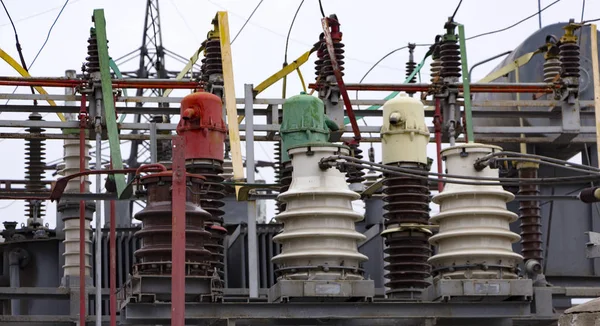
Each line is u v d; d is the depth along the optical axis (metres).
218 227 22.72
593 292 24.66
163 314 19.88
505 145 31.00
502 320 21.56
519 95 30.62
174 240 17.08
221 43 26.34
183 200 17.16
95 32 26.00
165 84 26.52
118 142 24.92
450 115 27.44
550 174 30.77
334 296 20.66
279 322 20.94
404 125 23.31
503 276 21.53
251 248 24.44
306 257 20.88
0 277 31.19
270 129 26.56
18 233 31.47
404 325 21.28
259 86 26.67
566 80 27.97
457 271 21.58
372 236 29.34
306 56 26.94
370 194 25.22
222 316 20.14
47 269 30.75
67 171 29.05
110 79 25.48
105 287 29.48
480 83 27.75
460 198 21.83
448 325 21.47
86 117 25.67
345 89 24.97
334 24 26.75
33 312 31.02
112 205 25.03
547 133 27.97
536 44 30.95
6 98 25.70
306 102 22.58
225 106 26.66
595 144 30.45
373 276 29.22
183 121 22.72
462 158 21.94
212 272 20.42
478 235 21.58
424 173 20.84
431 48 29.39
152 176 20.17
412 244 22.77
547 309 23.39
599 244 23.38
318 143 21.30
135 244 29.80
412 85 27.47
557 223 30.44
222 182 22.88
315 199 21.12
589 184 30.48
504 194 21.83
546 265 30.23
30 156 31.02
